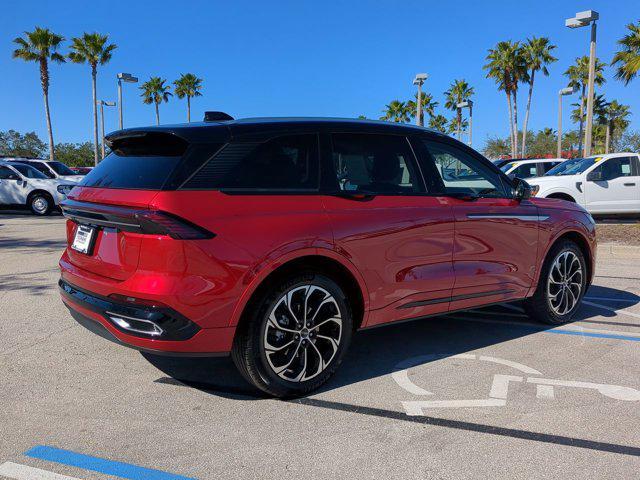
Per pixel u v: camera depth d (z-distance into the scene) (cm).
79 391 369
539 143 7812
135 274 315
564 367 418
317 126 378
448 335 500
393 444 301
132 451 292
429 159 430
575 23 1894
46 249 976
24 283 689
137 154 361
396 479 268
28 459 283
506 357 441
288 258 336
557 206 524
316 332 361
